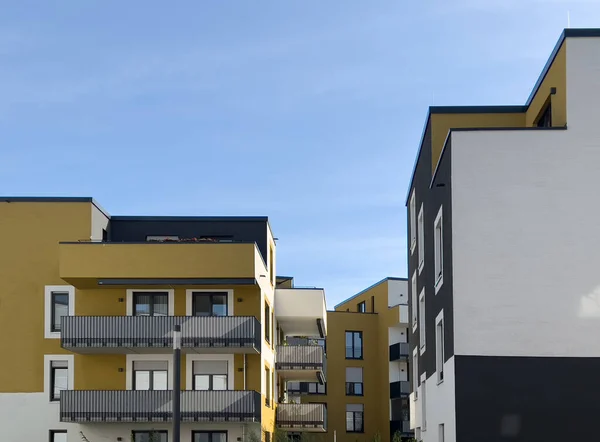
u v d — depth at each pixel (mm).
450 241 25766
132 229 41250
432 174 30875
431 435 31406
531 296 25031
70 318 36469
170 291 37812
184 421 36312
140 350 37188
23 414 37250
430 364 31516
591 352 24734
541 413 24516
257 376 38000
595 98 25562
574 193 25328
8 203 38344
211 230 41625
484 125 30859
